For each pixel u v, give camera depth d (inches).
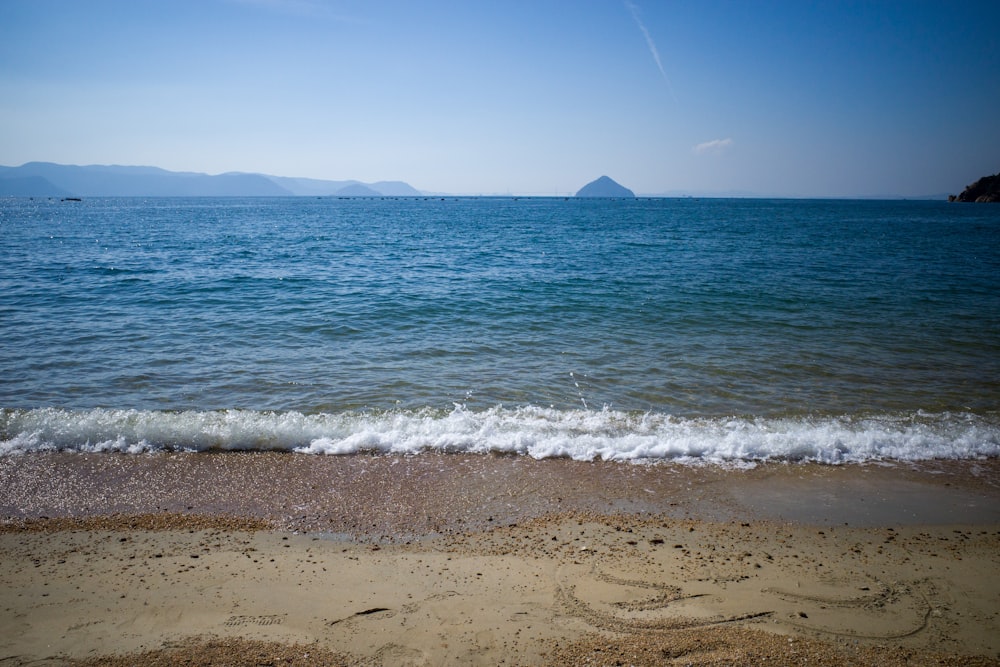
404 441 303.7
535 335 528.1
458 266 1019.9
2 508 238.8
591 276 883.4
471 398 370.9
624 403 365.1
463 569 197.5
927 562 206.5
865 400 372.2
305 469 276.7
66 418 321.7
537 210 4995.1
